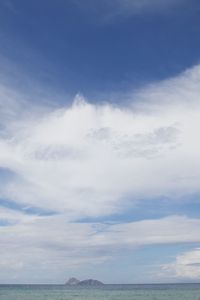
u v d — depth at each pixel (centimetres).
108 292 18850
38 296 15300
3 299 13912
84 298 14325
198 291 18600
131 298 14150
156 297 14362
